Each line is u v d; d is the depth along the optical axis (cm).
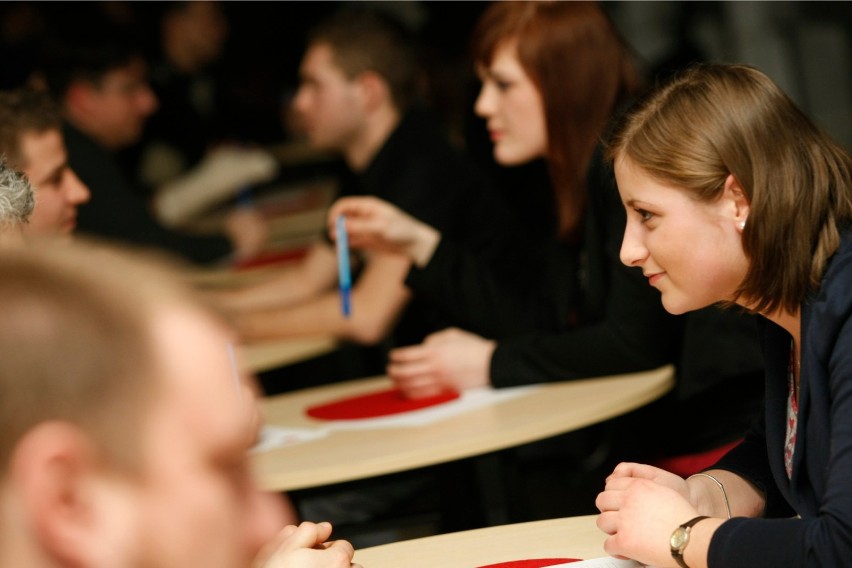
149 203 664
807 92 648
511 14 281
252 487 56
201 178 671
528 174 345
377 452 211
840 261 138
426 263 292
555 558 148
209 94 752
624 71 272
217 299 56
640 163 145
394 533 295
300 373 420
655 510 139
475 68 294
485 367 254
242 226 534
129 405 51
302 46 767
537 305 291
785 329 154
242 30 759
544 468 288
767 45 651
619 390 236
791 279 140
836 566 123
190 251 488
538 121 281
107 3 653
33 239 55
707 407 238
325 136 393
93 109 502
